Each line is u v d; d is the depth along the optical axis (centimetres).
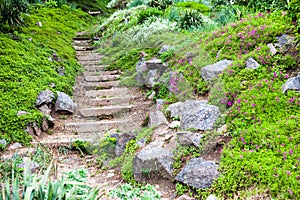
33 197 239
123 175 366
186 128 392
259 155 307
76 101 609
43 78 611
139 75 629
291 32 469
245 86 407
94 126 511
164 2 1066
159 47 704
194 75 502
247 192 282
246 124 354
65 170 391
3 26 764
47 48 773
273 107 358
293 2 486
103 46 922
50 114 546
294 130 319
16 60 625
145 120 475
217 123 378
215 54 524
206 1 1057
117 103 583
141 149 392
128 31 895
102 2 1880
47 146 449
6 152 425
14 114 483
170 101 494
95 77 702
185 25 774
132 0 1389
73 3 1523
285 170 279
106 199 317
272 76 404
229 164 313
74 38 1044
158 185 340
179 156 356
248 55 456
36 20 985
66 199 240
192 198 306
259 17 564
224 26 604
